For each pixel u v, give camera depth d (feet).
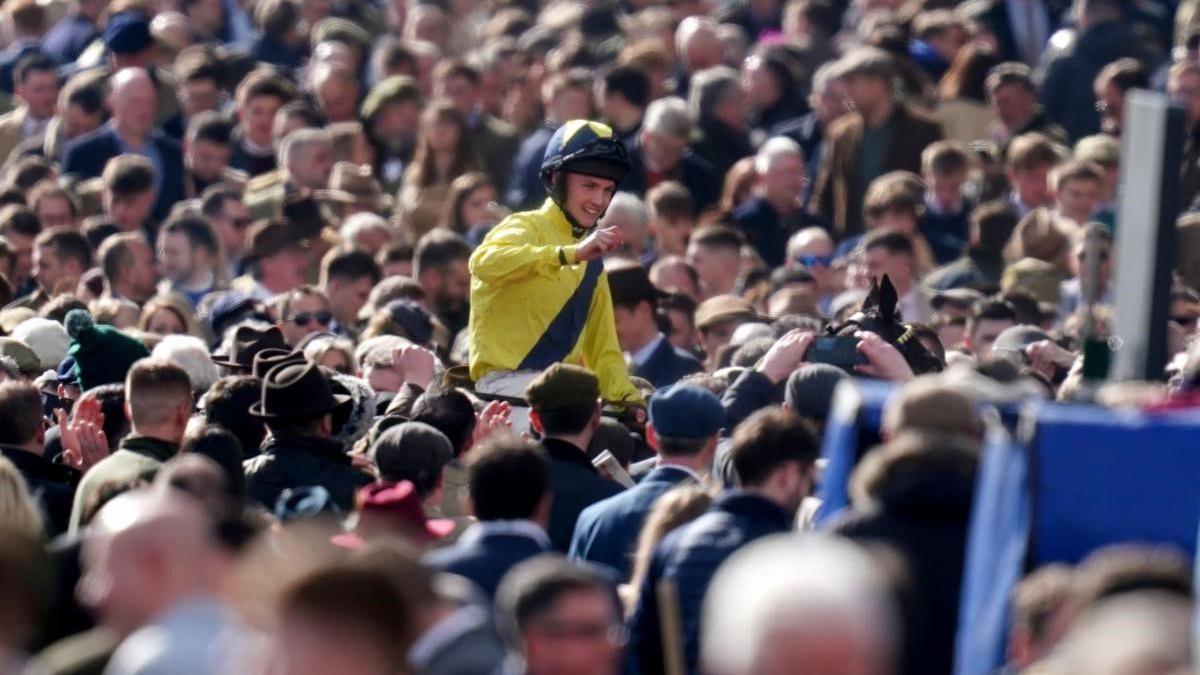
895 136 216.74
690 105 225.15
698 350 170.09
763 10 274.98
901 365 121.08
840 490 96.17
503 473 98.53
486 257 129.18
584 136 130.52
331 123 241.76
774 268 208.03
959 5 264.93
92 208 219.00
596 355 133.80
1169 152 94.79
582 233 131.85
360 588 68.18
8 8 281.74
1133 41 236.84
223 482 95.20
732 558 92.32
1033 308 172.14
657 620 98.17
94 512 102.99
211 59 241.55
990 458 87.20
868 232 198.39
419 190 221.25
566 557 111.34
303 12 276.82
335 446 116.16
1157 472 86.17
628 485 119.24
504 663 80.64
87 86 231.09
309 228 198.90
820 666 61.36
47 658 84.84
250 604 75.51
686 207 200.23
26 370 139.54
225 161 224.74
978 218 195.31
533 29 271.90
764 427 98.37
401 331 157.79
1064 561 86.48
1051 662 76.84
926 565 89.81
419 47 263.70
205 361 134.72
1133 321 95.45
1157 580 75.92
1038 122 225.35
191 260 188.34
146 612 77.87
